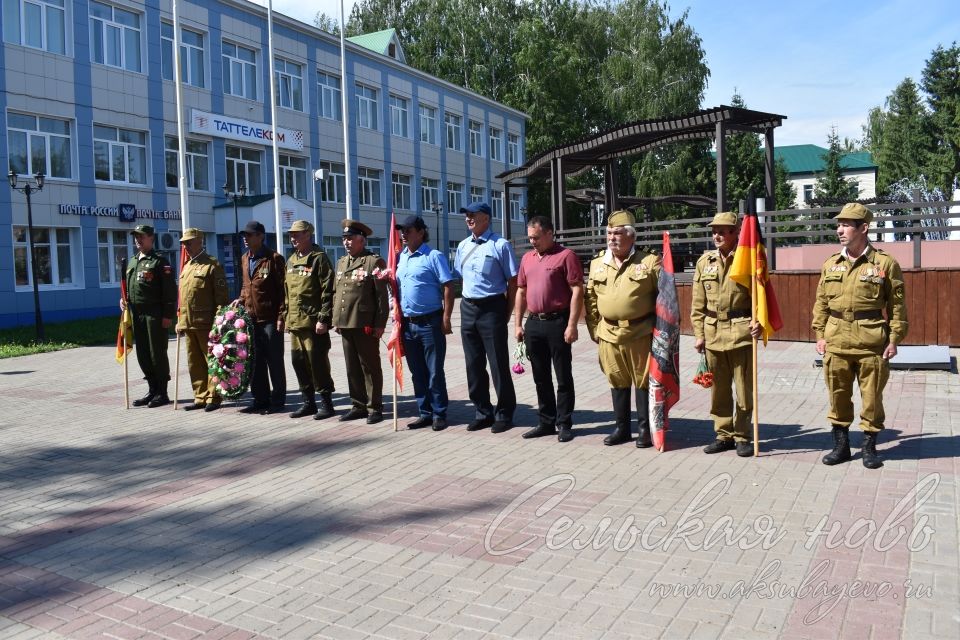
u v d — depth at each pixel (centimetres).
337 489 582
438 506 534
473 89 4716
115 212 2423
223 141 2836
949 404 812
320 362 843
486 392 771
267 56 3012
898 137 5872
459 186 4378
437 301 777
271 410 899
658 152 4375
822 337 608
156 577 432
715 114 1518
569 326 698
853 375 598
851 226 585
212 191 2788
